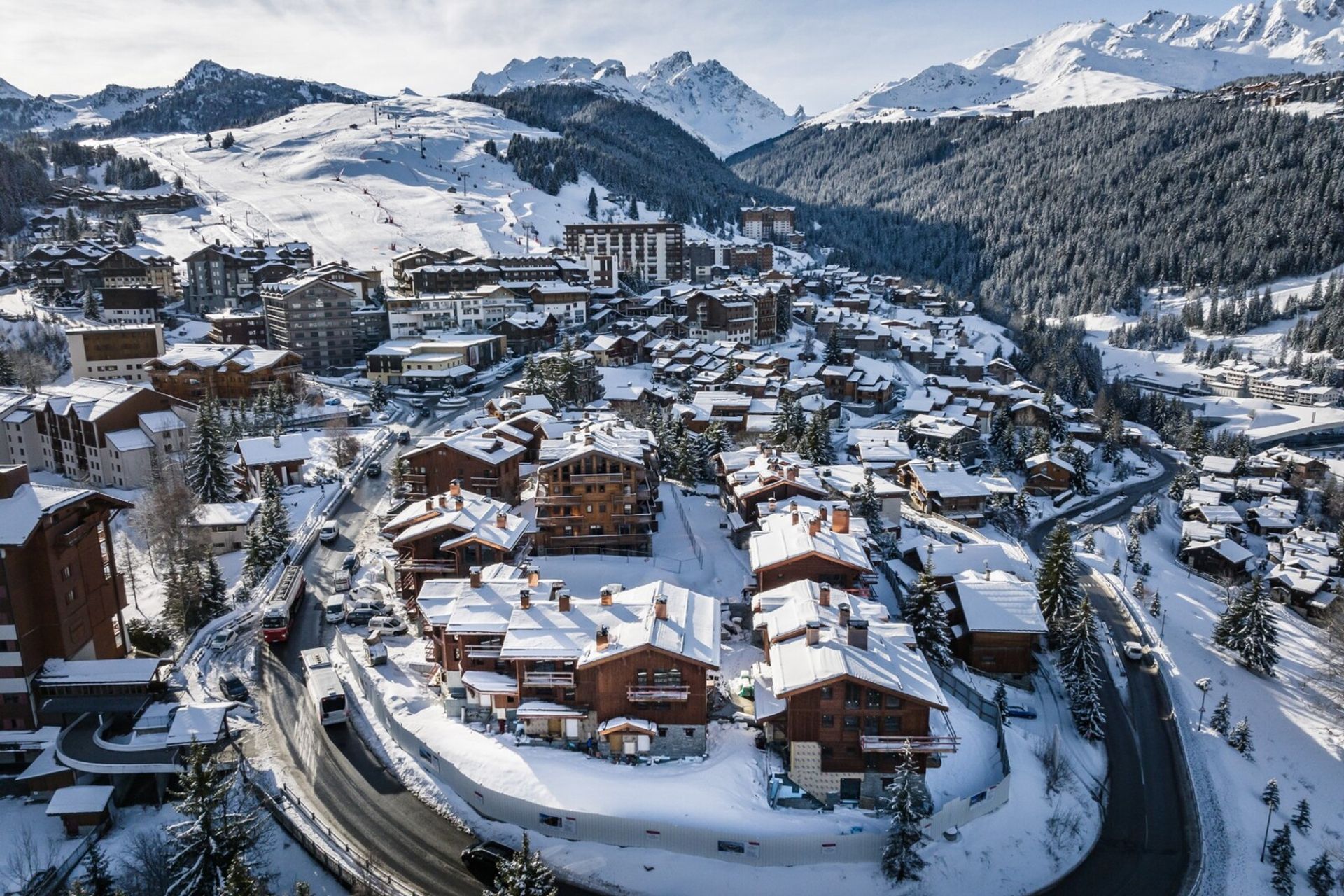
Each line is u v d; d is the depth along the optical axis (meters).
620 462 79.69
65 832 50.84
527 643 52.16
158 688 60.56
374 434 127.19
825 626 53.03
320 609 74.69
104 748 54.22
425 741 53.38
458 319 183.25
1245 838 56.69
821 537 67.00
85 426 107.25
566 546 80.38
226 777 51.62
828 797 49.62
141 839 47.72
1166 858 53.19
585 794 48.00
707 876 44.97
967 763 55.22
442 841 47.22
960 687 64.25
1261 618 79.75
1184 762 64.44
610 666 50.66
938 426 140.25
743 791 49.12
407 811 49.50
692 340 182.75
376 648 64.38
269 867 45.06
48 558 59.50
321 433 126.12
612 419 102.75
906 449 123.44
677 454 105.75
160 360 135.38
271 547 82.94
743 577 77.88
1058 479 135.50
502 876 36.88
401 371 155.75
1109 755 65.06
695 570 80.06
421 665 63.00
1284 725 71.69
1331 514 145.62
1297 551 115.75
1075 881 49.94
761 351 175.25
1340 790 64.31
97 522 64.88
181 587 72.81
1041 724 65.88
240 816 42.28
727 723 55.31
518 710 52.03
